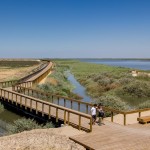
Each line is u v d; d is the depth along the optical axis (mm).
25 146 13555
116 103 26188
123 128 17719
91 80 57344
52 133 16453
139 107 27031
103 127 17891
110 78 53781
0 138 15453
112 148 13641
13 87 36500
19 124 19344
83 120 19828
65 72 89688
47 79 49594
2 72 81812
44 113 22453
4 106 31375
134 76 57906
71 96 38344
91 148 13680
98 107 18984
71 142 14875
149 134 16312
